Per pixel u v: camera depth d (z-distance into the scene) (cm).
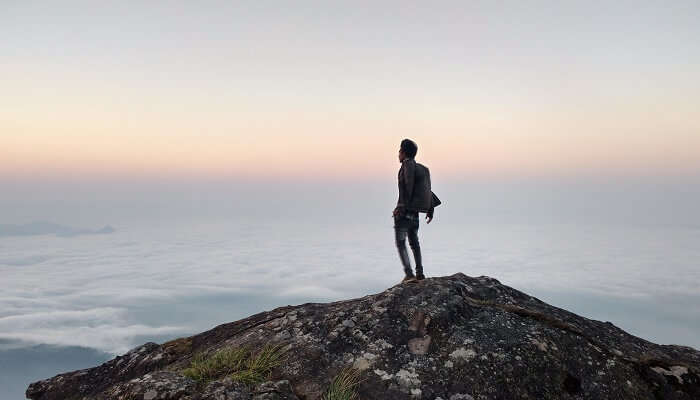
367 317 554
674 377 482
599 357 500
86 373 569
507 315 555
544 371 471
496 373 464
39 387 555
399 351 500
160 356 573
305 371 477
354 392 446
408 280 695
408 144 727
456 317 546
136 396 416
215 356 498
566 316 604
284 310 654
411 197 721
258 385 437
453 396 443
